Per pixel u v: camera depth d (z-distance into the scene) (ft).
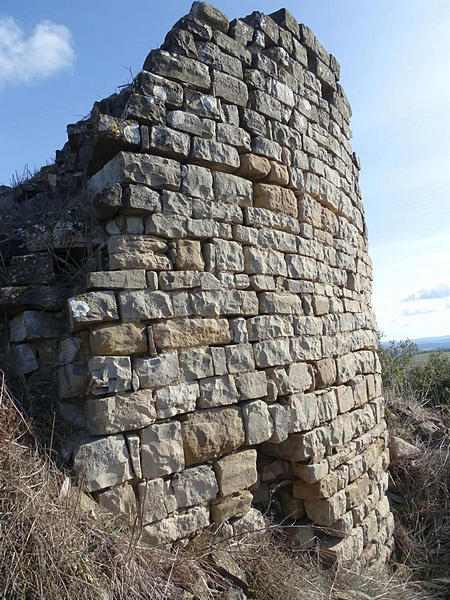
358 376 19.94
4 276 13.34
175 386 12.30
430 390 36.68
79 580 8.73
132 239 12.37
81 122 17.70
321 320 17.38
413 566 19.33
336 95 20.77
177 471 12.09
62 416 11.91
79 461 10.73
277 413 14.70
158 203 12.80
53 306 12.90
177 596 10.08
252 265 14.73
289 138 16.93
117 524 10.78
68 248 13.51
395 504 22.67
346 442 17.65
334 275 18.95
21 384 12.19
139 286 12.21
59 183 17.38
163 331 12.35
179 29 14.11
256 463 15.06
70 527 9.29
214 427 12.91
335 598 13.46
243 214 14.96
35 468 10.06
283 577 12.47
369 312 22.90
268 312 15.02
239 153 15.21
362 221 23.72
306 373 16.10
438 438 28.40
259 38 16.49
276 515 15.51
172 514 11.86
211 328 13.32
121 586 9.22
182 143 13.53
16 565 8.34
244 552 12.42
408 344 40.73
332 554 15.26
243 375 13.87
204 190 13.85
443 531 21.12
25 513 9.01
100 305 11.60
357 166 23.32
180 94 13.76
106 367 11.41
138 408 11.61
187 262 13.11
